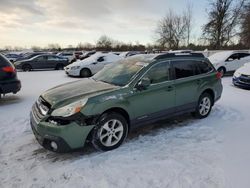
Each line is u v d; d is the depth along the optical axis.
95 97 3.59
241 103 6.93
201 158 3.49
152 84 4.27
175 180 2.94
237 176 3.02
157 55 4.57
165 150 3.75
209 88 5.35
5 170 3.21
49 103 3.58
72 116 3.34
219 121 5.22
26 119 5.33
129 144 3.98
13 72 6.80
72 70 13.52
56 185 2.87
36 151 3.76
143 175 3.05
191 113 5.48
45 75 14.93
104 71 4.92
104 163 3.35
